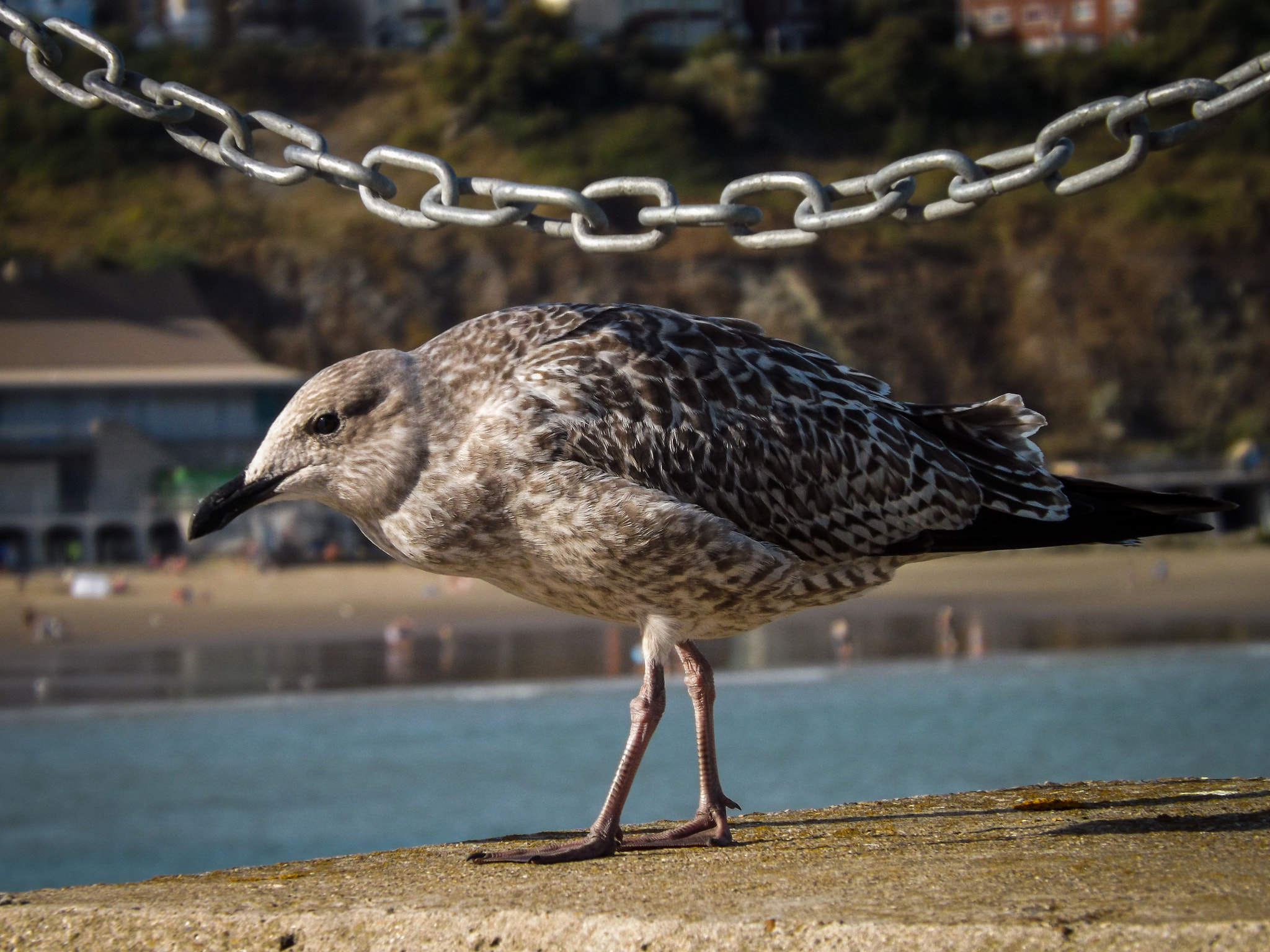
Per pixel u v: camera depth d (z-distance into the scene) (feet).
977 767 68.49
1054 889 8.82
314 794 63.26
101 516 171.32
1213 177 267.18
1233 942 7.54
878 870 9.95
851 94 292.20
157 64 287.28
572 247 237.25
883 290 241.76
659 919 8.65
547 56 281.95
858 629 138.00
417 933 9.24
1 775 69.36
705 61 291.99
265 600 153.48
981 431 12.93
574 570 11.87
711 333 12.40
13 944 9.97
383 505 12.12
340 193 249.96
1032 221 256.11
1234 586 164.35
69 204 252.42
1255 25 304.30
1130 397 239.50
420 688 102.32
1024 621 141.59
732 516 11.87
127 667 114.42
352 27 329.52
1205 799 12.54
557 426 11.62
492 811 58.13
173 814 59.26
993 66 298.97
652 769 67.10
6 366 184.85
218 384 183.42
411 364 12.29
